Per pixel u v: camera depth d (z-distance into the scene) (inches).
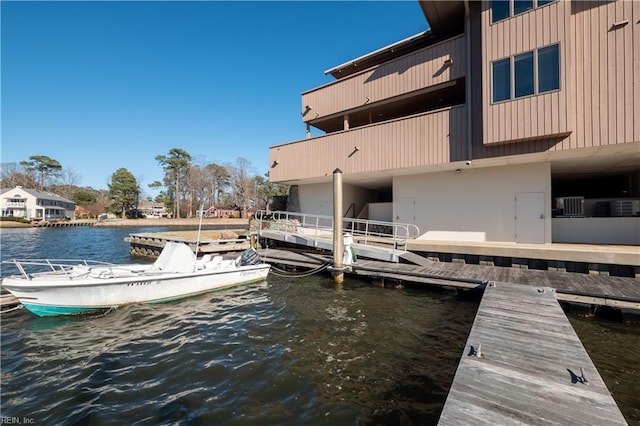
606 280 248.5
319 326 211.8
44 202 1916.8
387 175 454.6
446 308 241.4
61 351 179.2
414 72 394.0
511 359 118.7
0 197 1807.3
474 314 227.6
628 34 249.3
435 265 327.9
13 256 580.4
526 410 87.9
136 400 132.1
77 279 240.4
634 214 363.9
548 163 340.2
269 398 132.7
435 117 356.2
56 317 230.8
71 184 2583.7
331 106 491.2
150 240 593.9
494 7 302.2
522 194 353.4
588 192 538.0
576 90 270.5
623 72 250.8
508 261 311.4
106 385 143.7
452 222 400.8
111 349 181.3
